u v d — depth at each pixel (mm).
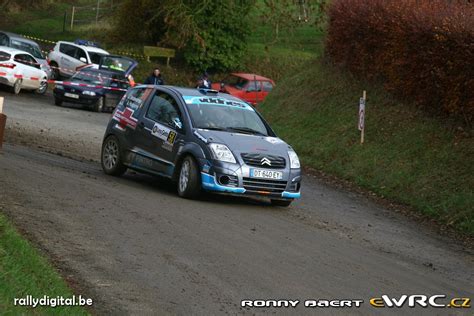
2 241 19969
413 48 52688
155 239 24594
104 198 29969
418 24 51375
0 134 27984
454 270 27219
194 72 120125
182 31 110812
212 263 22672
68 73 104500
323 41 76625
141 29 124125
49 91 93688
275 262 23844
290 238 27828
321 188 44594
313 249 26578
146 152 36719
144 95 38375
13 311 15664
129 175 40219
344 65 66438
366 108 58000
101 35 132500
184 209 30516
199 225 27641
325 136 57406
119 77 82188
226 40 119000
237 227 28344
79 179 34062
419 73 52250
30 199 27375
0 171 31969
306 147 56594
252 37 136125
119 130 38562
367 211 38156
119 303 18391
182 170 34219
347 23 64500
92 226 25016
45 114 68375
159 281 20375
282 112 67688
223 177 33031
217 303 19266
